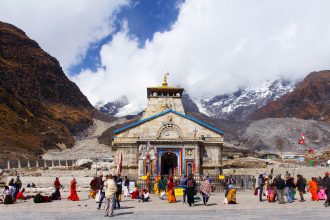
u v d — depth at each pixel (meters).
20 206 33.00
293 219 23.73
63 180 76.12
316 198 36.62
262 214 26.55
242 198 40.50
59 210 30.00
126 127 65.62
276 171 74.81
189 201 32.69
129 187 47.88
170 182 36.66
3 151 164.50
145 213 27.92
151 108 81.44
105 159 133.75
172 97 82.38
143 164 62.09
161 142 63.50
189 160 63.19
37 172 94.81
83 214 27.53
